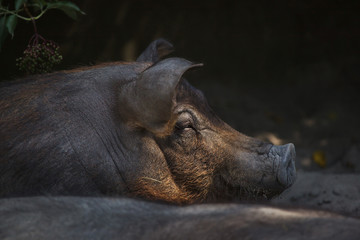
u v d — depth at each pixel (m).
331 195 15.99
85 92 10.81
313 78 33.09
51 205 8.02
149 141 10.97
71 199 8.26
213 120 12.18
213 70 32.31
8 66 23.45
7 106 10.38
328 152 23.08
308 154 22.53
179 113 11.43
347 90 31.84
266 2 33.44
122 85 11.04
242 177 12.12
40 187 9.68
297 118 28.17
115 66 11.66
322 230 6.56
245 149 12.21
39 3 12.91
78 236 7.20
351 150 22.81
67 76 11.27
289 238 6.40
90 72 11.39
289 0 33.72
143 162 10.82
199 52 31.91
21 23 23.59
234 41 32.78
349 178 16.91
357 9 34.19
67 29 26.34
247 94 31.06
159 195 10.88
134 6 29.52
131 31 29.38
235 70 32.78
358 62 33.75
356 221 7.08
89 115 10.53
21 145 9.82
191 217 7.30
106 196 8.87
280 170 11.94
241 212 7.25
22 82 11.20
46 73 11.77
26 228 7.43
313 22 34.03
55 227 7.39
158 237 6.92
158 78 9.77
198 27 31.84
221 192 12.20
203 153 11.73
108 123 10.62
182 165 11.45
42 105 10.39
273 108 29.39
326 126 26.84
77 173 9.98
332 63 33.94
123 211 7.80
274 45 33.53
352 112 28.95
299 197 16.23
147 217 7.48
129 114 10.52
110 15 28.53
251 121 26.98
